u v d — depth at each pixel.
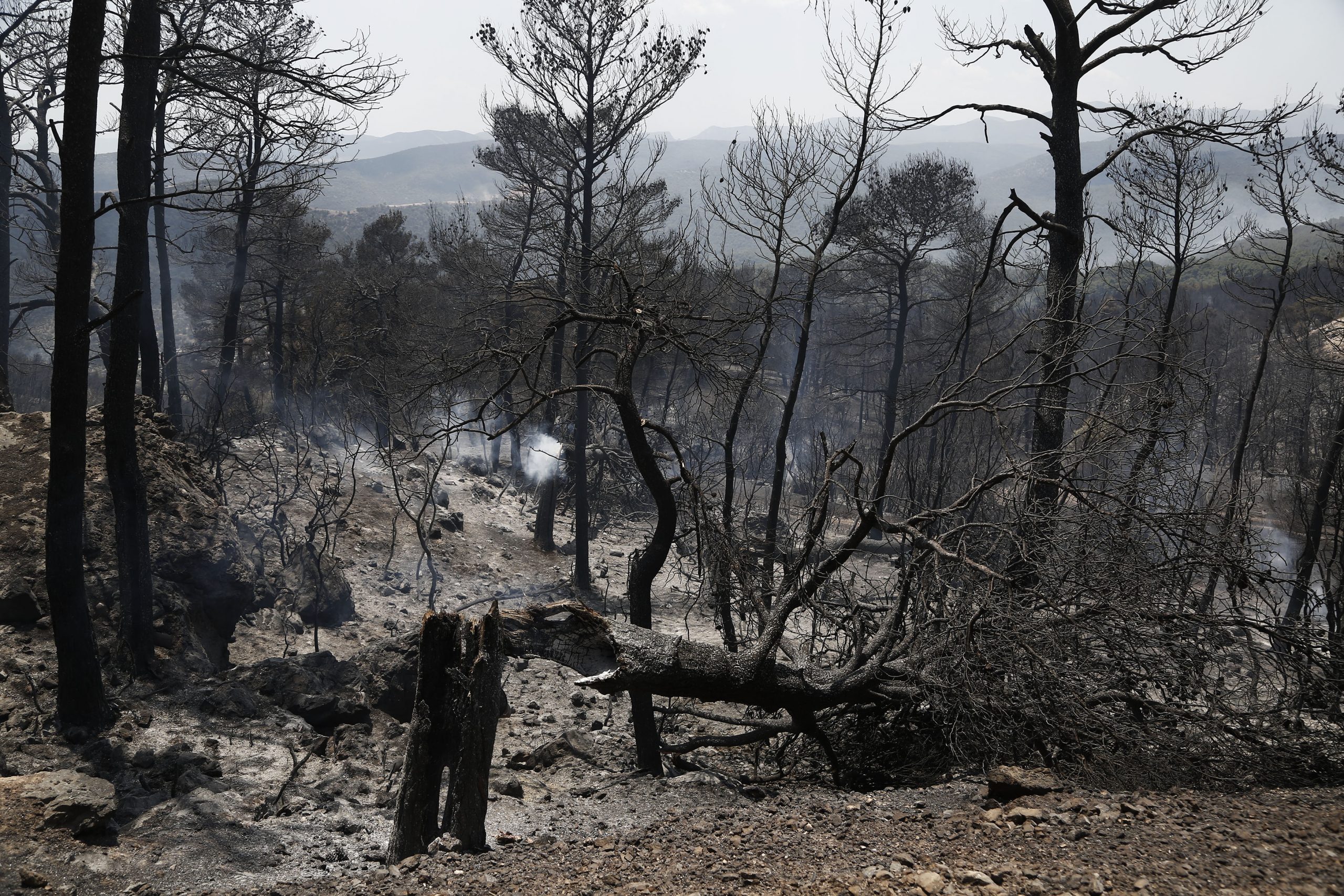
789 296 11.48
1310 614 8.69
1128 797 5.52
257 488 19.30
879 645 8.39
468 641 5.88
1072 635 7.57
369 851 6.66
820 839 5.12
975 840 4.79
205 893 5.44
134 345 9.75
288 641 13.14
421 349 20.23
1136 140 13.57
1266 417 21.27
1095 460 9.04
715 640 15.21
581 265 16.00
